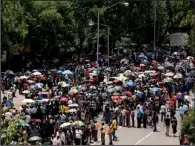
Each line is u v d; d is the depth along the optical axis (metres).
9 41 115.00
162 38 158.62
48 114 73.56
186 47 136.62
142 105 77.44
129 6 144.75
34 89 88.69
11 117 66.38
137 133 72.62
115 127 68.44
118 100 79.94
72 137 63.31
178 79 96.75
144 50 146.75
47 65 122.50
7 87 98.12
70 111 71.88
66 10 137.12
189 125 59.69
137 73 102.94
